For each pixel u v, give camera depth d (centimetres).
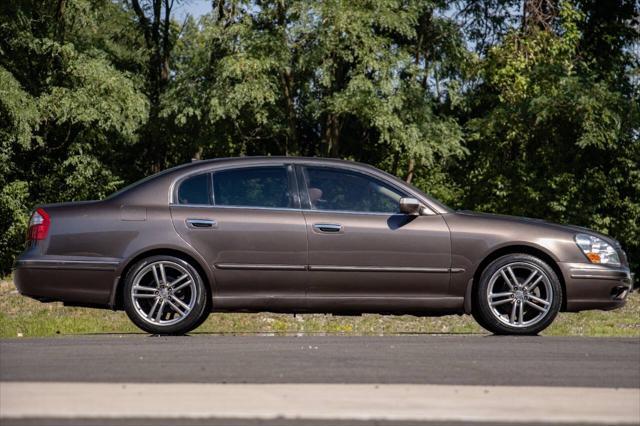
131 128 2802
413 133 2794
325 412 535
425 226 1046
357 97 2691
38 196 2980
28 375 677
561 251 1045
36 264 1037
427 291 1045
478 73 3019
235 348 845
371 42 2688
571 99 2753
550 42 2972
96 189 2972
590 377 690
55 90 2758
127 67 3275
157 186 1051
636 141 2834
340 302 1047
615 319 1989
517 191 2936
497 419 525
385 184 1063
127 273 1037
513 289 1044
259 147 3170
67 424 507
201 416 525
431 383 655
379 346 862
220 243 1037
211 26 2755
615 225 2883
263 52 2720
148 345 869
